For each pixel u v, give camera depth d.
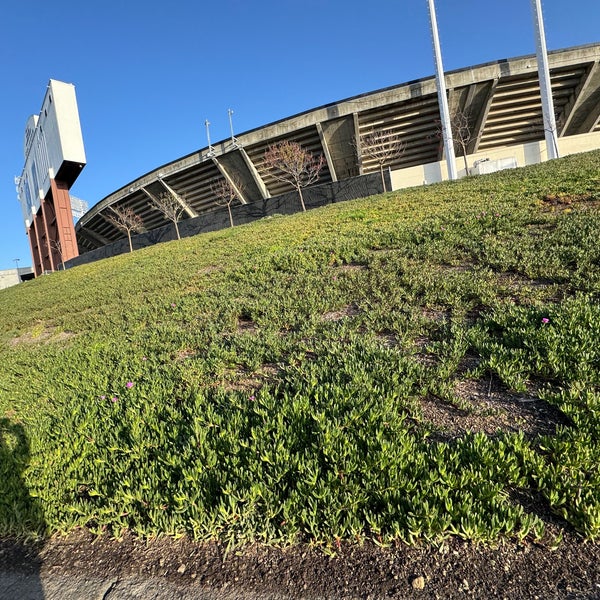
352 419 2.65
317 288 6.27
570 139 25.83
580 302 3.77
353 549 1.91
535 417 2.64
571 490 1.95
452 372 3.32
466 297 4.79
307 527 2.01
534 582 1.66
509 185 11.15
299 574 1.85
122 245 30.05
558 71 28.88
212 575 1.91
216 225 26.52
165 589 1.89
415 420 2.77
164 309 7.45
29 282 22.72
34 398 4.61
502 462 2.13
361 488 2.11
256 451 2.48
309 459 2.32
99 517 2.35
